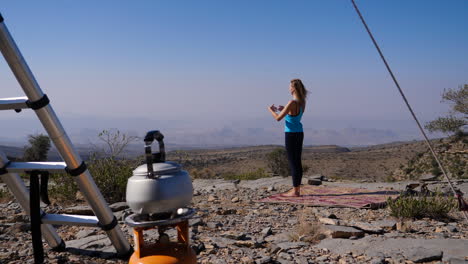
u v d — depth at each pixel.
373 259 4.02
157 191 2.48
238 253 4.40
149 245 2.65
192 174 20.70
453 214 6.56
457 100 31.09
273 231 5.64
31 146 32.81
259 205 7.92
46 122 3.04
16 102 2.98
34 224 3.31
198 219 6.07
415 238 4.92
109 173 8.41
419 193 7.98
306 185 10.69
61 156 3.23
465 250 4.21
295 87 8.12
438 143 34.41
